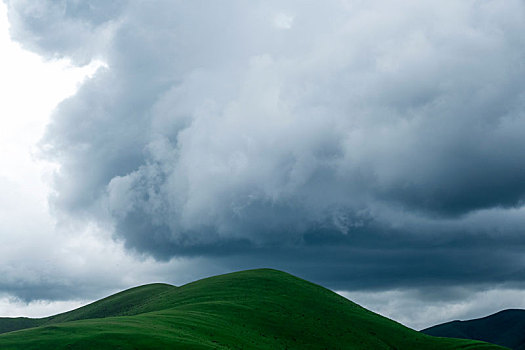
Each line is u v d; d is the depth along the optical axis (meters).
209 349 76.88
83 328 78.94
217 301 131.38
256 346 95.31
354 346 119.06
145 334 78.06
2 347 68.44
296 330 118.69
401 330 141.75
